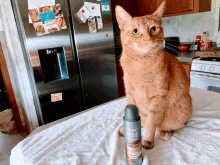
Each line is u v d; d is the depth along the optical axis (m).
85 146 0.73
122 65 0.81
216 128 0.79
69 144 0.75
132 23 0.75
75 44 1.87
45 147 0.74
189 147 0.68
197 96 1.18
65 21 1.76
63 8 1.72
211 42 2.42
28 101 1.83
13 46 1.66
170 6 2.45
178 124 0.81
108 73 2.20
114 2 2.55
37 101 1.80
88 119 0.94
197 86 2.03
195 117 0.90
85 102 2.08
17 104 2.17
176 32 2.88
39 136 0.84
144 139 0.73
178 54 2.49
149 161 0.62
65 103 1.94
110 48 2.13
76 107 2.04
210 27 2.40
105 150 0.70
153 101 0.76
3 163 1.66
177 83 0.79
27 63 1.74
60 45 1.78
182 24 2.75
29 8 1.55
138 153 0.60
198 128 0.81
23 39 1.63
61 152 0.69
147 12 2.70
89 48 1.96
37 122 1.92
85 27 1.88
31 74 1.73
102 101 2.23
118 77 2.59
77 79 1.98
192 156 0.63
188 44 2.61
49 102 1.83
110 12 2.04
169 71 0.79
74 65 1.92
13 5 1.58
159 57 0.72
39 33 1.63
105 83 2.20
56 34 1.73
